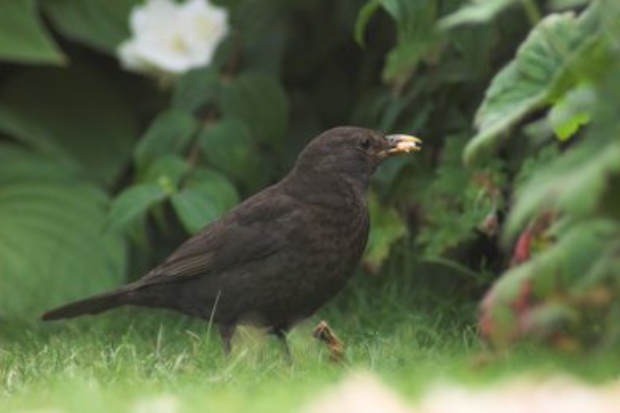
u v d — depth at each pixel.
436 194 11.34
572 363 8.02
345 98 13.66
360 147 10.00
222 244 9.84
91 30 13.43
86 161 13.74
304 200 9.84
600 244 7.14
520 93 8.09
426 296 11.52
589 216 7.25
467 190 11.02
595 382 7.31
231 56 12.89
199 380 8.18
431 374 8.00
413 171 11.83
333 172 9.91
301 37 13.66
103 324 11.57
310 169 9.95
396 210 11.78
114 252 12.68
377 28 13.22
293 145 13.41
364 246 10.05
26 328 11.70
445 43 11.16
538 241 8.62
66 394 7.62
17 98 13.81
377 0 10.03
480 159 11.02
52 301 12.34
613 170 6.69
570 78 7.48
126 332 10.92
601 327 8.73
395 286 11.47
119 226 11.56
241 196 12.98
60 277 12.50
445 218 11.20
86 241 12.73
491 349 8.19
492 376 7.75
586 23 8.02
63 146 13.72
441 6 11.16
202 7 12.77
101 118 13.91
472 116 11.62
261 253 9.74
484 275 11.16
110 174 13.72
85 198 12.98
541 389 6.73
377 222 11.74
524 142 11.04
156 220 13.28
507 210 11.13
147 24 12.80
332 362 9.13
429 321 10.75
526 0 8.47
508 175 11.13
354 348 9.55
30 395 7.82
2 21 12.76
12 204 12.94
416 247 11.78
